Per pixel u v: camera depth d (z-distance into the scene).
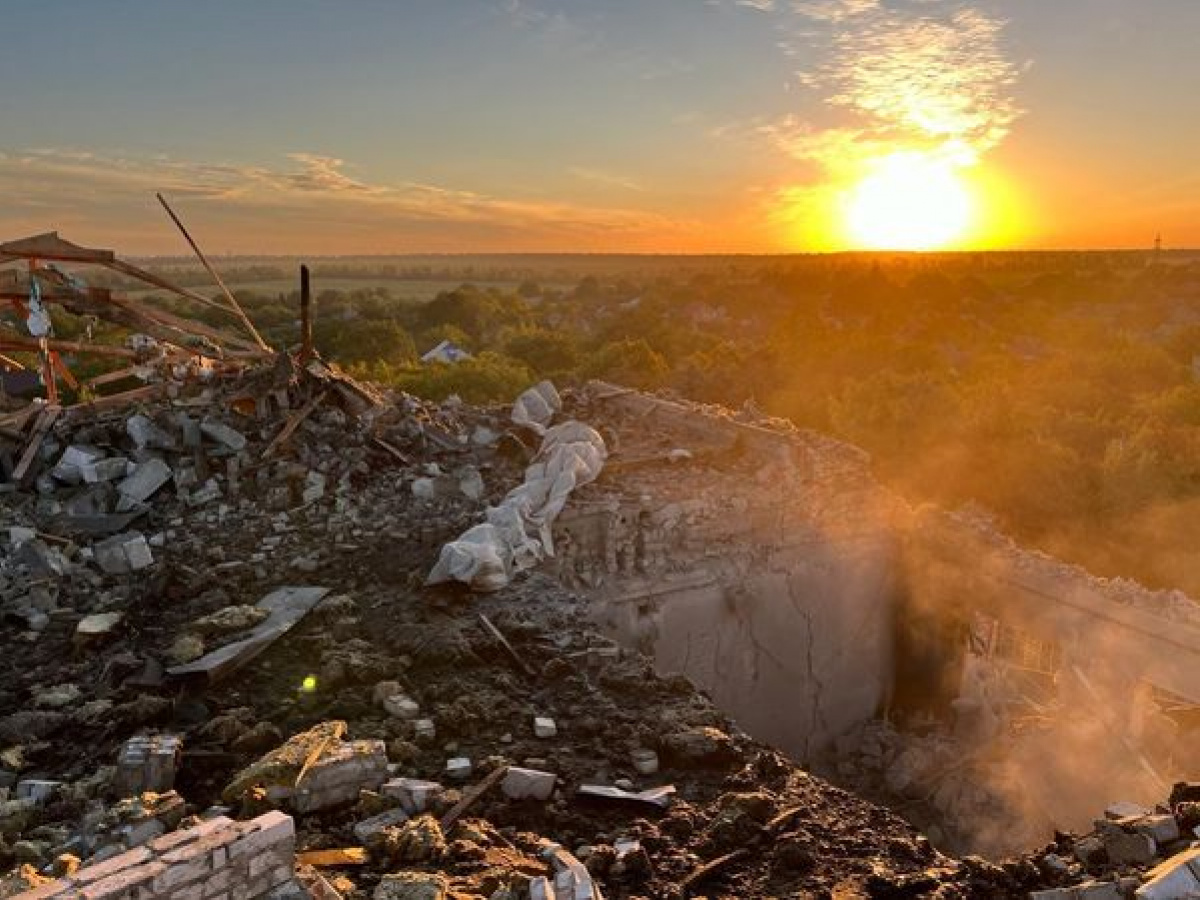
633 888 5.75
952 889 5.70
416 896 5.16
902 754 13.75
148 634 9.34
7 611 9.66
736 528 13.00
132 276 14.06
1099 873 5.73
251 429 12.91
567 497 12.20
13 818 6.47
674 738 7.40
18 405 13.51
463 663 8.64
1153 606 11.91
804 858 6.04
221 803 6.58
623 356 44.25
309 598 9.77
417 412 14.19
